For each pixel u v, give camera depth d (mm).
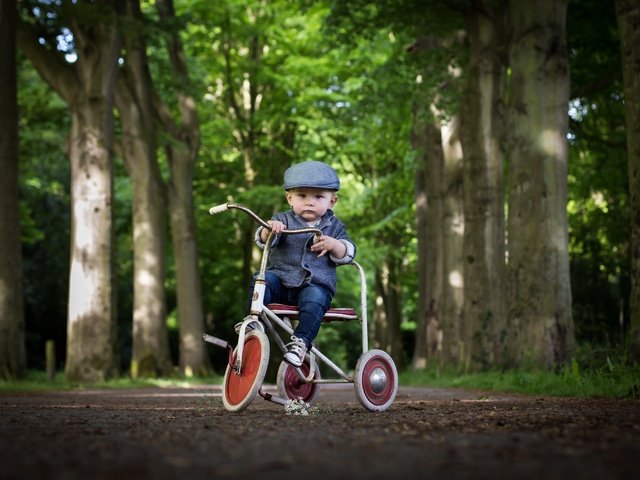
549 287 16031
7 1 19469
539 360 15828
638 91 12688
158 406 8617
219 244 35594
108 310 21359
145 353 26172
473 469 2615
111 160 21875
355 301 46531
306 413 6145
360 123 24422
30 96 29266
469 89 20906
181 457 2984
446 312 25016
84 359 21000
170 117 28797
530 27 16359
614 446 3266
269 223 6105
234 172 34938
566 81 16406
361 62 29109
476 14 20438
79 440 3711
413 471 2576
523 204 16297
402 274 39531
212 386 20328
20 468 2641
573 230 26141
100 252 21375
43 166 39031
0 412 6945
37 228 39188
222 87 34656
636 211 12406
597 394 10719
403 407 7227
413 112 25938
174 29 23609
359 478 2432
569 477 2424
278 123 33031
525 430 4152
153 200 26547
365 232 34250
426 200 30531
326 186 6293
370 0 19406
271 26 31750
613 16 20641
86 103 21609
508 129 16672
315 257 6223
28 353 38812
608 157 25219
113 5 22281
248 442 3568
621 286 24234
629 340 12352
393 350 36844
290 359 5898
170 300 41938
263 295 6109
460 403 8570
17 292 19281
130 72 26500
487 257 20875
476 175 20891
